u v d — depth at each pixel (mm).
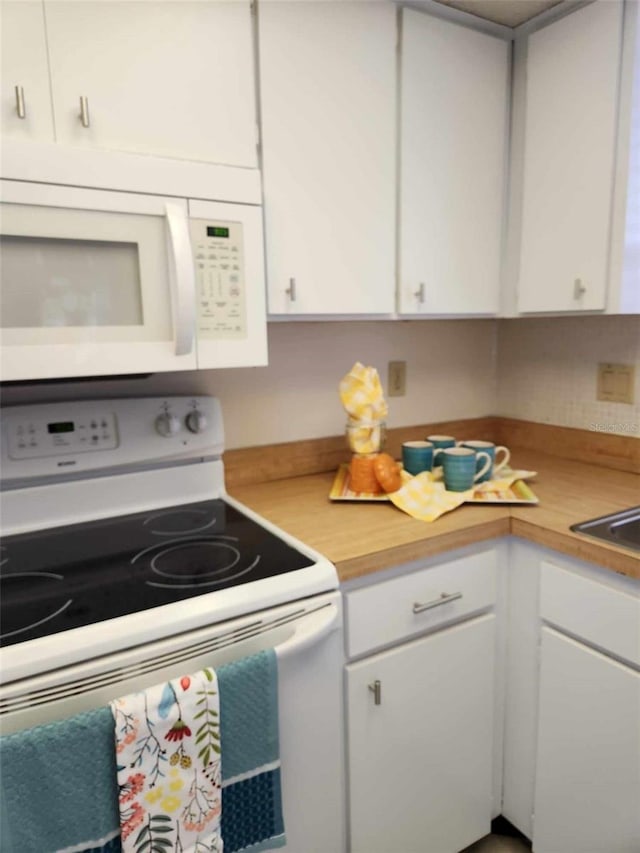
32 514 1234
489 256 1569
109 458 1292
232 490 1545
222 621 897
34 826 739
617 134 1290
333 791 1070
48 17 950
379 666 1132
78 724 747
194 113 1105
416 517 1262
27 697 747
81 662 789
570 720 1222
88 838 772
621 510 1298
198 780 830
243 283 1148
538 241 1496
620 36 1260
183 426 1383
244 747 892
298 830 1031
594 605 1140
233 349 1152
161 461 1364
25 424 1208
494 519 1253
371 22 1295
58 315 988
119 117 1030
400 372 1855
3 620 857
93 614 869
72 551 1135
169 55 1067
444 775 1288
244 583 962
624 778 1135
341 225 1321
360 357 1772
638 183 1305
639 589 1063
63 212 962
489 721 1352
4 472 1193
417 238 1431
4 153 908
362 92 1306
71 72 978
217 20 1110
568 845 1271
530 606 1284
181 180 1058
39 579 1010
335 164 1292
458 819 1340
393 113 1359
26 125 949
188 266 1036
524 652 1313
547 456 1854
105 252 1014
